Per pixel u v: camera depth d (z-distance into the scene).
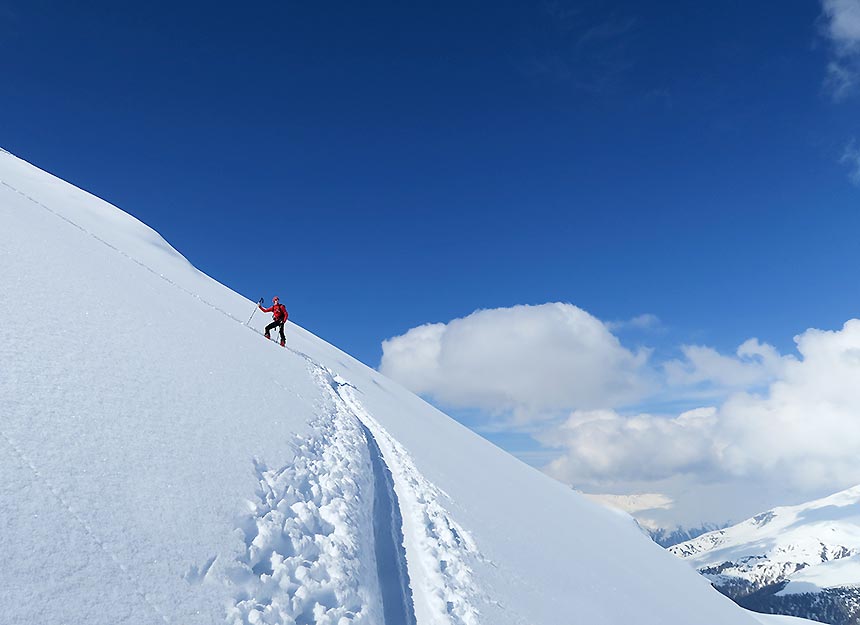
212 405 8.77
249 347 14.91
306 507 7.56
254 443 8.35
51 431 5.67
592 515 25.97
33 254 10.96
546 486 26.67
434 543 9.86
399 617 7.17
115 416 6.70
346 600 6.34
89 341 8.36
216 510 6.07
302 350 24.56
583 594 12.13
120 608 4.20
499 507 15.42
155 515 5.39
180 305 14.78
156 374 8.63
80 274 11.46
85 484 5.20
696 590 21.83
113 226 29.59
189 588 4.83
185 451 6.84
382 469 12.41
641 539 28.03
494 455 27.11
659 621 13.59
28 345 7.17
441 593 8.25
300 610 5.64
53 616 3.79
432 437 20.77
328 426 12.17
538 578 11.34
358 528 8.27
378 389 26.39
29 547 4.18
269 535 6.28
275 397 11.44
